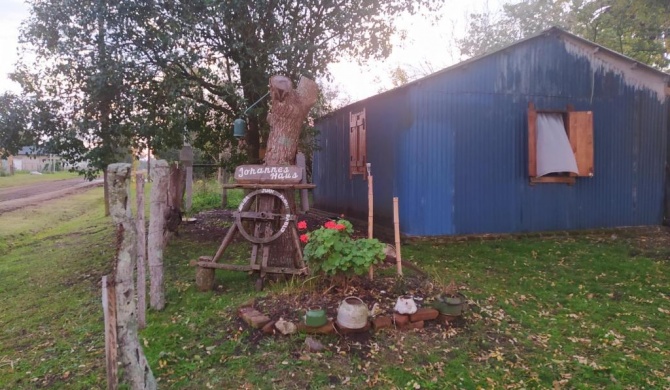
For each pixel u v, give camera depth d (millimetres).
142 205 4152
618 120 9219
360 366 3330
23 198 20188
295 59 7832
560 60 8758
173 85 7258
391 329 3830
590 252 7254
